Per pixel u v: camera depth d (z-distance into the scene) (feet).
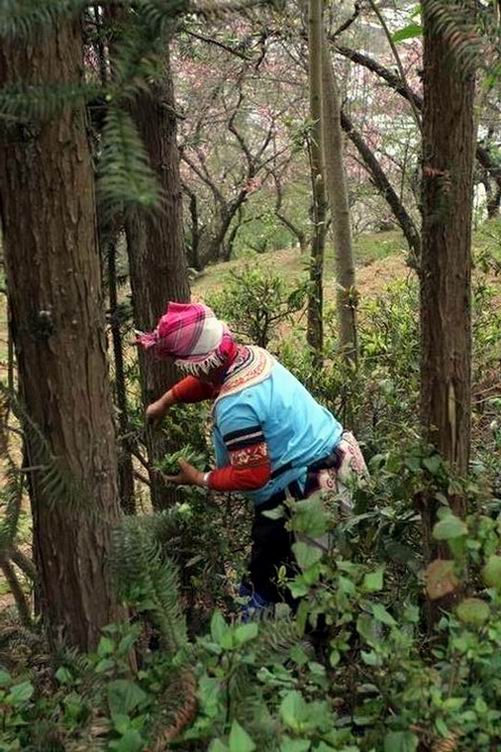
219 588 8.86
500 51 4.13
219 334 8.00
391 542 7.07
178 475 8.39
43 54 4.54
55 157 4.94
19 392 5.55
